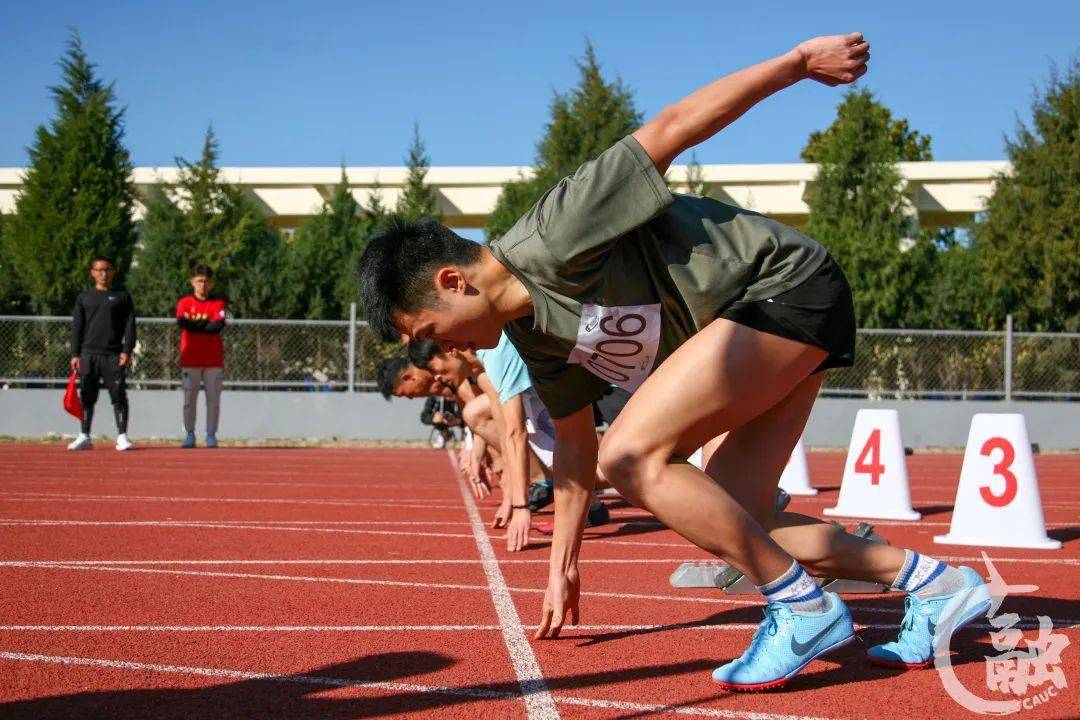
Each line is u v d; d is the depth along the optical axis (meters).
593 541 5.48
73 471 9.39
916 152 39.47
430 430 15.46
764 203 22.91
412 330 2.50
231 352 15.57
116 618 3.29
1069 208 19.12
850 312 2.57
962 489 5.59
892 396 15.56
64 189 19.00
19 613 3.34
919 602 2.81
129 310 12.36
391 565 4.48
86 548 4.77
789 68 2.36
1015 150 20.02
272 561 4.51
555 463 3.00
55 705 2.35
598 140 21.38
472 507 7.05
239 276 18.72
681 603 3.74
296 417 15.41
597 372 2.70
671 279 2.44
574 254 2.32
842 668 2.81
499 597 3.78
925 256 19.25
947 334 15.53
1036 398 15.54
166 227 19.73
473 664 2.79
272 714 2.31
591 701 2.44
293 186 23.89
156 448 13.04
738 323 2.44
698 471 2.50
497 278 2.48
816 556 2.80
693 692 2.54
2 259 18.70
